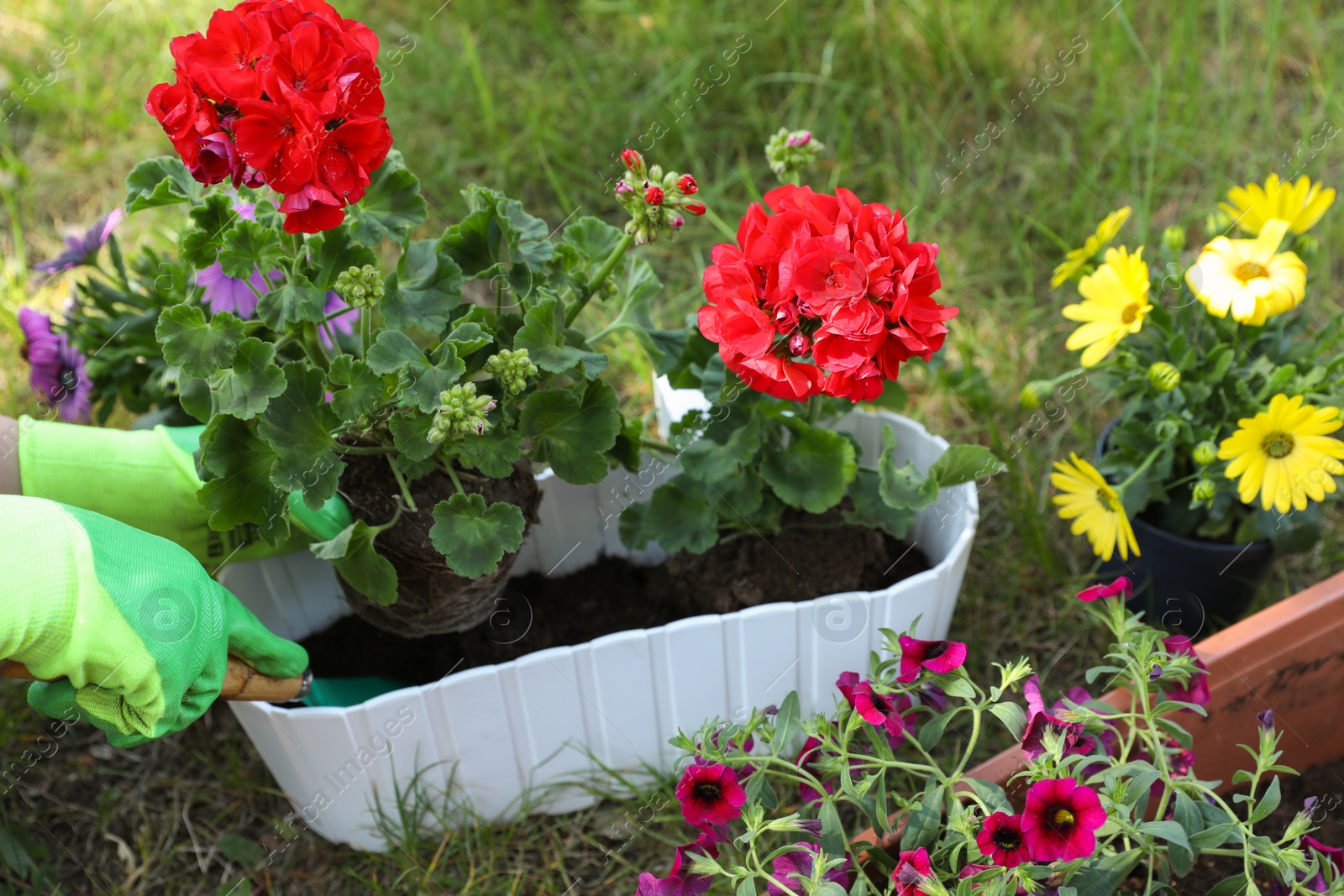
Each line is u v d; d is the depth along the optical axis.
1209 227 1.45
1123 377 1.51
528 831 1.45
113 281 1.51
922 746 1.11
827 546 1.39
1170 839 0.95
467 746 1.32
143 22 2.65
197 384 1.15
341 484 1.18
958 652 1.08
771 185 2.33
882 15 2.58
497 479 1.20
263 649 1.15
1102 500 1.38
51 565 0.94
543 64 2.62
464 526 1.08
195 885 1.45
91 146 2.48
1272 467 1.25
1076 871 1.01
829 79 2.49
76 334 1.48
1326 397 1.33
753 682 1.34
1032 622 1.66
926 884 0.92
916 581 1.28
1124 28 2.49
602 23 2.68
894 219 1.00
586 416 1.16
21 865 1.43
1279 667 1.29
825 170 2.35
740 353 1.00
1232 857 1.25
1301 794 1.37
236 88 0.88
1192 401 1.40
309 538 1.28
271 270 1.12
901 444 1.47
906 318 0.97
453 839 1.43
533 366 1.07
